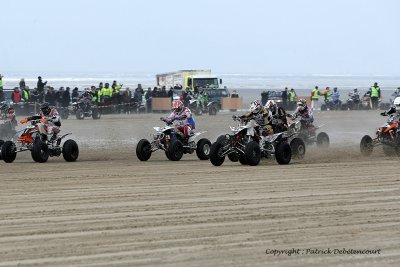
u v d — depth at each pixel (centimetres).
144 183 3156
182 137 4294
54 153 4294
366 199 2653
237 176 3347
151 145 4272
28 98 9019
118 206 2562
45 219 2333
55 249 1922
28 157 4709
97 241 2009
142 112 10619
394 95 12181
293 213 2388
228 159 4219
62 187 3066
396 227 2158
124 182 3198
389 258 1809
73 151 4259
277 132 3909
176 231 2128
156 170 3666
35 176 3472
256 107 3834
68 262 1789
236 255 1842
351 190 2873
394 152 4425
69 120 8788
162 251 1889
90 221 2292
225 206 2536
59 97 9300
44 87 9700
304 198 2688
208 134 6719
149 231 2133
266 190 2895
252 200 2655
